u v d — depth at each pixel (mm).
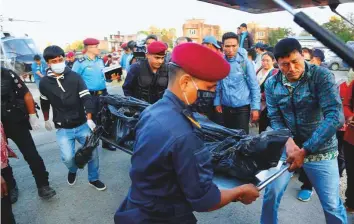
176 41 4785
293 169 1905
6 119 3084
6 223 2283
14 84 3080
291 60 1892
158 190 1367
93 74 4957
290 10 757
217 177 1745
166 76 3381
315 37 736
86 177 3930
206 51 1247
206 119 2293
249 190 1477
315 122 2086
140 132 1377
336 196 2139
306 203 3189
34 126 3283
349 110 2701
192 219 1440
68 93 3135
